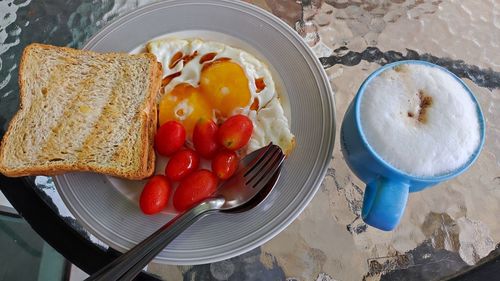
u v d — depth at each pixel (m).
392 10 0.42
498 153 0.37
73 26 0.41
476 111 0.29
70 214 0.35
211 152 0.34
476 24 0.42
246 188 0.33
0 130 0.37
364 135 0.28
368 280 0.34
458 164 0.28
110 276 0.26
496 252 0.34
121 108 0.36
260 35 0.37
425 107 0.29
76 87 0.36
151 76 0.36
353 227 0.35
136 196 0.34
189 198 0.32
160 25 0.38
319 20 0.41
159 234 0.29
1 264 0.41
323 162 0.34
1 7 0.41
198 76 0.37
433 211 0.35
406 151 0.28
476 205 0.35
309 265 0.34
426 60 0.40
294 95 0.36
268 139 0.35
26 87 0.35
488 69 0.40
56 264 0.41
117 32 0.38
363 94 0.29
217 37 0.38
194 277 0.34
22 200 0.35
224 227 0.32
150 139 0.36
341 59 0.40
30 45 0.36
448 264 0.34
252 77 0.37
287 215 0.32
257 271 0.34
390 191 0.28
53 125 0.35
